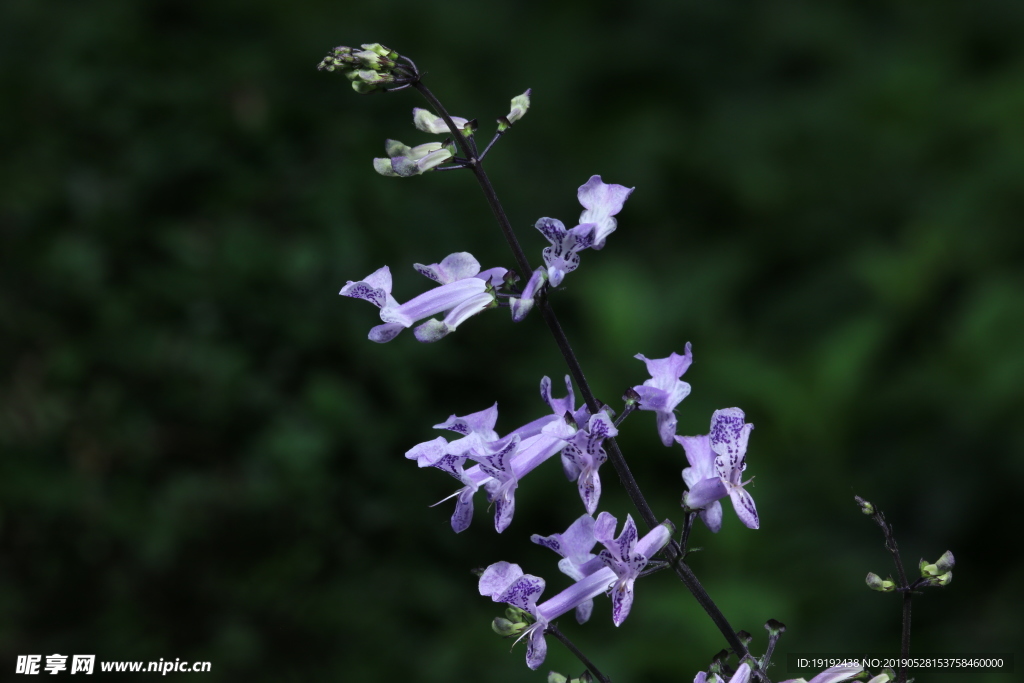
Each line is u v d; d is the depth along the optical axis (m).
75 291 7.31
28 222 7.49
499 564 2.32
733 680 2.43
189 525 6.87
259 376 7.34
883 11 11.66
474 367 7.96
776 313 9.11
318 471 7.04
